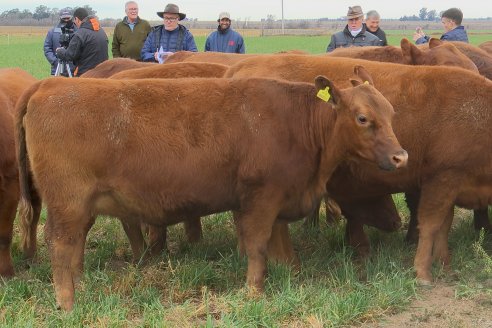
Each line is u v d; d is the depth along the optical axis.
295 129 5.54
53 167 5.17
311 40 58.91
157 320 4.98
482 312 5.39
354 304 5.27
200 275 5.96
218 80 5.64
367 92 5.31
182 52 10.15
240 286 5.85
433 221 6.08
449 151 5.86
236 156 5.44
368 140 5.27
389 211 6.82
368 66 6.39
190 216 5.61
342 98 5.36
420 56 7.40
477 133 5.84
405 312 5.41
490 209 8.31
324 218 8.45
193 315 5.21
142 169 5.27
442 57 7.28
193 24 101.69
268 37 68.25
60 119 5.14
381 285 5.64
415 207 7.12
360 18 11.77
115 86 5.36
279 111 5.54
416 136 5.96
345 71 6.48
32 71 30.09
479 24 119.38
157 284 5.91
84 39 11.16
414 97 6.00
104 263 6.80
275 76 6.68
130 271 6.11
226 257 6.48
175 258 6.80
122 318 5.05
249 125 5.45
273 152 5.44
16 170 6.26
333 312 5.13
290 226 7.92
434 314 5.35
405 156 5.14
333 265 6.57
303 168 5.56
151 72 7.60
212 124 5.41
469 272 6.22
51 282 6.04
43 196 5.28
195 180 5.40
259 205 5.51
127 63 9.31
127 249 7.21
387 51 7.71
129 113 5.27
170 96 5.43
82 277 5.94
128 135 5.23
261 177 5.45
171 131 5.33
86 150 5.16
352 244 6.97
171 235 7.80
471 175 5.96
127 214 5.49
